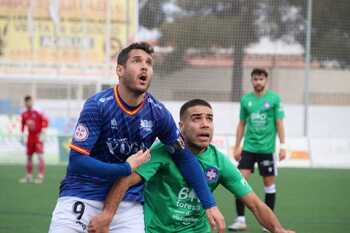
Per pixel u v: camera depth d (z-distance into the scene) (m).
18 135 60.75
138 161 12.76
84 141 12.61
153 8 79.06
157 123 13.27
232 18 77.88
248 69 79.69
